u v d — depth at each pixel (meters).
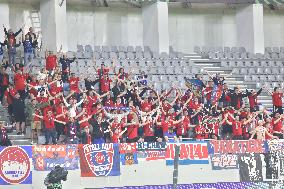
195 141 47.22
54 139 46.47
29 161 42.59
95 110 48.06
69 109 47.78
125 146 45.28
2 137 44.66
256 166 48.38
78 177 43.75
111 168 44.69
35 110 47.12
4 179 41.81
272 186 48.66
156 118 49.91
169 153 46.41
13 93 48.41
